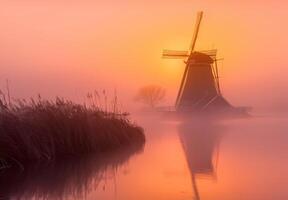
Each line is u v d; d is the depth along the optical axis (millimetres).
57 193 8219
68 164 12391
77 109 15578
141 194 8062
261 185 8859
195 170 11234
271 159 13117
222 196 7812
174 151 16266
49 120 13906
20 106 14094
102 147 16266
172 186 8898
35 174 10609
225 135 25000
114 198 7727
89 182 9453
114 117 19172
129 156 14508
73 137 14625
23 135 12398
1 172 10914
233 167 11664
